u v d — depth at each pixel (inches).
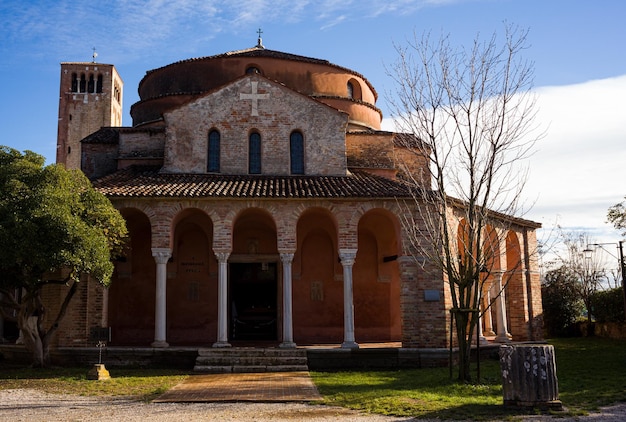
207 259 1153.4
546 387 539.2
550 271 1754.4
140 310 1129.4
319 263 1173.7
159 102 1310.3
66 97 2815.0
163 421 507.2
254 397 628.1
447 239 756.0
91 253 812.0
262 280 1178.0
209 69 1294.3
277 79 1286.9
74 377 792.9
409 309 961.5
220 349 919.7
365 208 991.0
